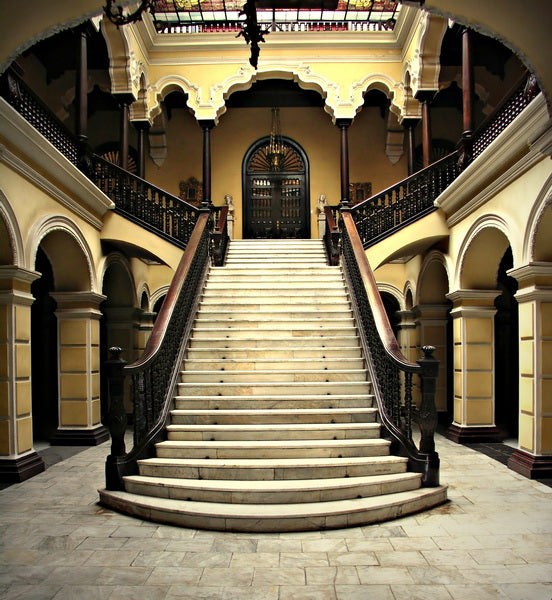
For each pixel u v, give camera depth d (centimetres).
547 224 670
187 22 1246
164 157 1566
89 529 485
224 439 611
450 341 1228
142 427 593
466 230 913
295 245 1212
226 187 1576
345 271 977
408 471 569
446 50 1247
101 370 1279
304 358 754
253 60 392
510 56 1259
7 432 683
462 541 456
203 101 1271
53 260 938
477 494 593
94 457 824
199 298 909
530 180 686
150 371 616
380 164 1578
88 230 961
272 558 420
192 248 889
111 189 1041
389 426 609
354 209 1076
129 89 1156
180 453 583
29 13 354
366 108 1588
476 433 913
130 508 519
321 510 481
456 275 961
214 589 373
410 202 1054
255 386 688
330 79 1277
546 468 665
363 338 761
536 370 684
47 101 1305
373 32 1266
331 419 638
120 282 1239
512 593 369
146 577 391
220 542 452
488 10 358
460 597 363
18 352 705
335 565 409
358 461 554
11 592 370
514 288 1198
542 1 333
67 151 912
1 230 682
